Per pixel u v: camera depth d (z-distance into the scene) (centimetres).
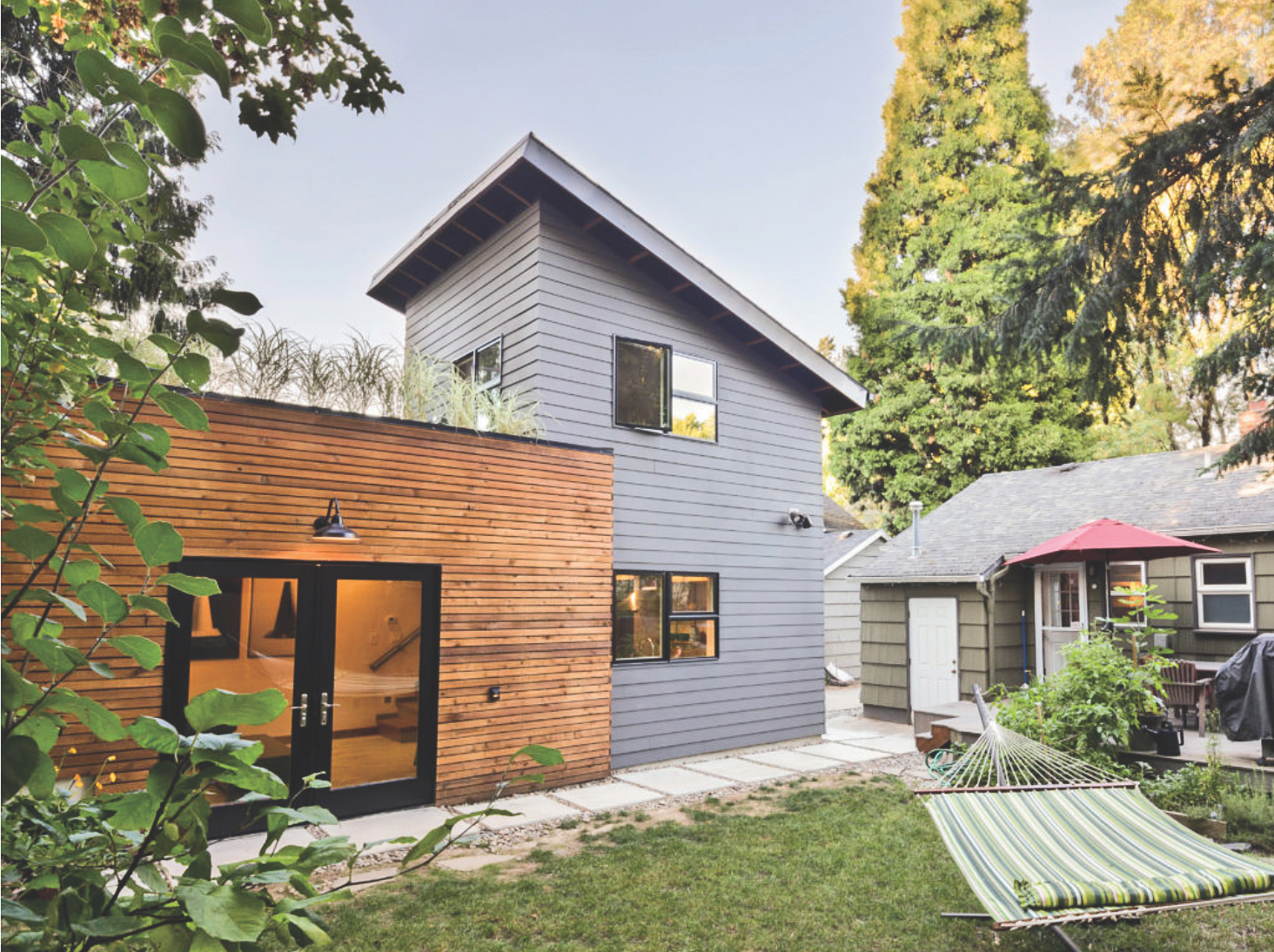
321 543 585
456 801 641
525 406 790
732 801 665
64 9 136
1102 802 405
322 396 635
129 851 102
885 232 2384
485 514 679
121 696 491
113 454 94
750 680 927
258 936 77
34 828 97
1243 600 1010
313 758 577
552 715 709
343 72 163
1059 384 1981
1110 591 1091
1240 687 607
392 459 627
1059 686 672
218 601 542
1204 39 1398
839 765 827
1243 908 435
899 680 1198
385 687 617
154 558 92
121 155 74
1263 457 838
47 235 75
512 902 434
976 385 2019
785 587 978
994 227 2133
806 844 541
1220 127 692
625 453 838
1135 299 787
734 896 447
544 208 803
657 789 709
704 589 899
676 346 900
